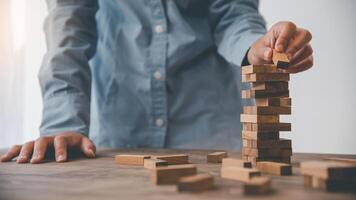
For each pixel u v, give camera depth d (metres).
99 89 1.26
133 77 1.21
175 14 1.20
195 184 0.47
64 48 1.08
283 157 0.70
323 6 2.07
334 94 2.09
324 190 0.47
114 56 1.23
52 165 0.74
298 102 2.13
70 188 0.50
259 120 0.69
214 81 1.23
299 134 2.13
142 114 1.21
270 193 0.46
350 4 2.04
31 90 2.08
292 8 2.10
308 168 0.49
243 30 1.09
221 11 1.19
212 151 1.00
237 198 0.43
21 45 2.02
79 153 0.90
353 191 0.46
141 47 1.20
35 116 2.09
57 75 1.05
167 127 1.20
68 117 1.00
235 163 0.62
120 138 1.22
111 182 0.55
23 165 0.74
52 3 1.17
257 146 0.68
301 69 0.83
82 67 1.10
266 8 2.12
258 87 0.70
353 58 2.05
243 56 0.98
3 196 0.46
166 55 1.19
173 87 1.21
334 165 0.48
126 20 1.22
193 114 1.22
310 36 0.79
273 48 0.78
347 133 2.08
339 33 2.07
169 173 0.53
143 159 0.73
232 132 1.23
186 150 1.02
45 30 1.16
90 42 1.19
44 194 0.47
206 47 1.22
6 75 1.98
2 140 1.97
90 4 1.19
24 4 2.03
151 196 0.45
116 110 1.23
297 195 0.45
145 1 1.20
